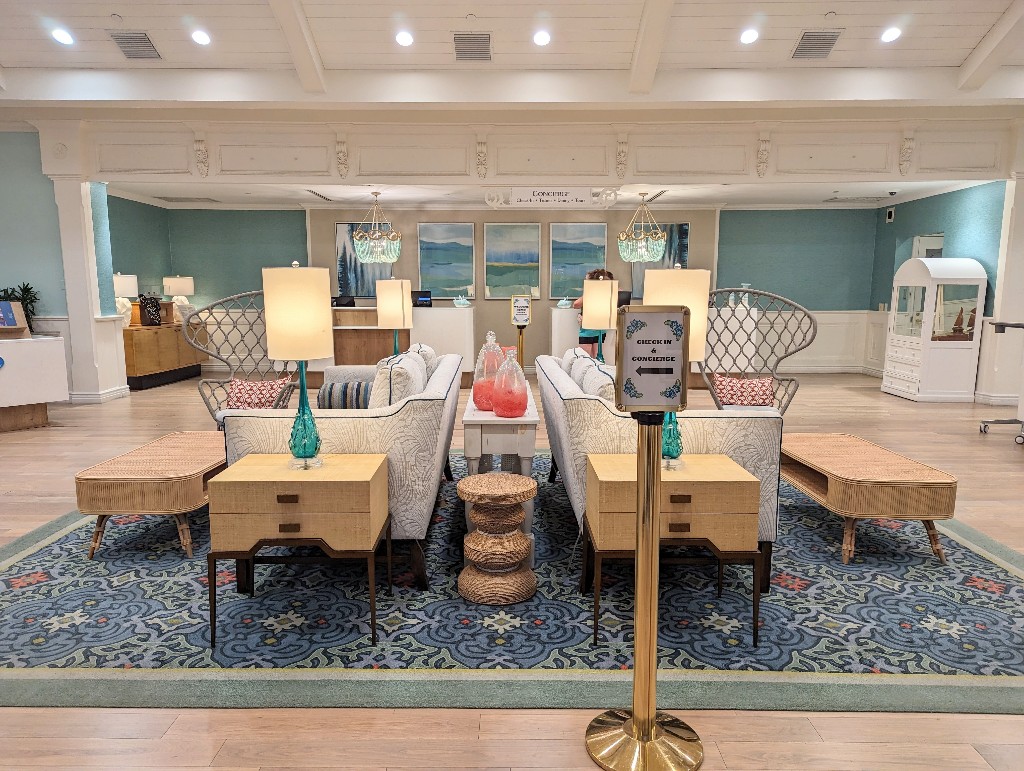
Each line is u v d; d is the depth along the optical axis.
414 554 2.83
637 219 10.77
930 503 3.10
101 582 2.94
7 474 4.62
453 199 10.05
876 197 9.70
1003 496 4.17
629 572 3.04
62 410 7.00
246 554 2.37
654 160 7.04
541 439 5.77
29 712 2.01
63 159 6.88
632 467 2.51
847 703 2.06
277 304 2.48
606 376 2.93
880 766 1.79
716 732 1.93
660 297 2.82
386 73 5.94
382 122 6.89
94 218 7.34
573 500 2.91
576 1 5.25
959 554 3.29
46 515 3.81
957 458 5.06
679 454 2.51
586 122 6.88
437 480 3.02
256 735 1.91
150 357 8.84
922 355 7.63
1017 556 3.26
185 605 2.72
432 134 7.02
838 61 5.79
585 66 5.88
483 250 10.86
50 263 7.17
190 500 3.16
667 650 2.38
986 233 7.66
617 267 10.88
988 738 1.91
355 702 2.06
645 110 6.52
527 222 10.78
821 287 10.80
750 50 5.70
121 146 6.97
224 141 6.99
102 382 7.50
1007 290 7.27
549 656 2.33
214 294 10.94
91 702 2.05
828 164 6.98
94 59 5.85
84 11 5.39
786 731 1.93
